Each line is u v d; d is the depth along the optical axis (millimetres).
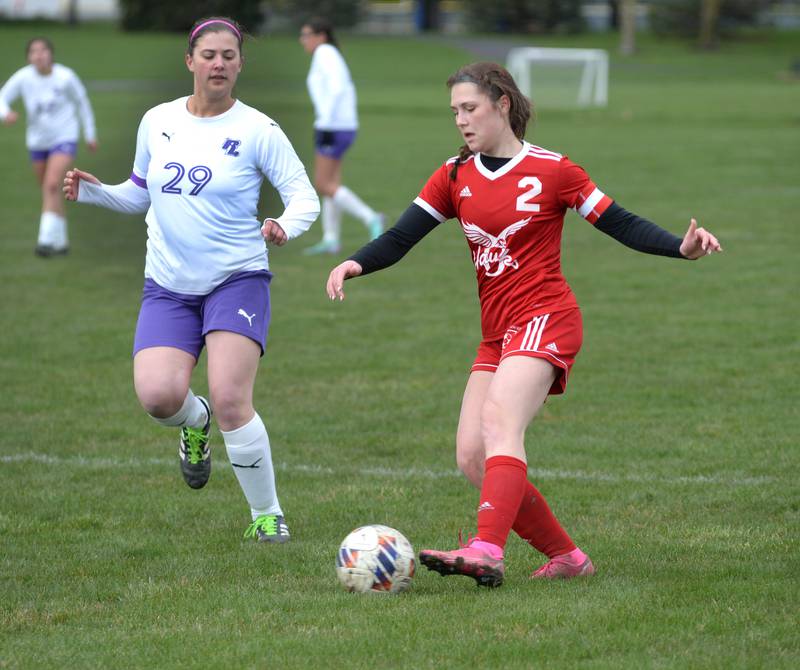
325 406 28828
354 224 58562
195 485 21359
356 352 34219
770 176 73188
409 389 30312
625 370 31766
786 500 21547
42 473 23781
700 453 24734
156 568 18344
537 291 17062
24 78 48312
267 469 19781
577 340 17141
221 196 18875
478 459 17312
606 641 14734
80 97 49406
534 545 17594
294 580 17703
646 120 112625
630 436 26062
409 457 24906
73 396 29656
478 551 16172
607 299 40750
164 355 19047
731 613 15648
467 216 17234
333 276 17469
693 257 16438
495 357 17625
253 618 15852
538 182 16875
